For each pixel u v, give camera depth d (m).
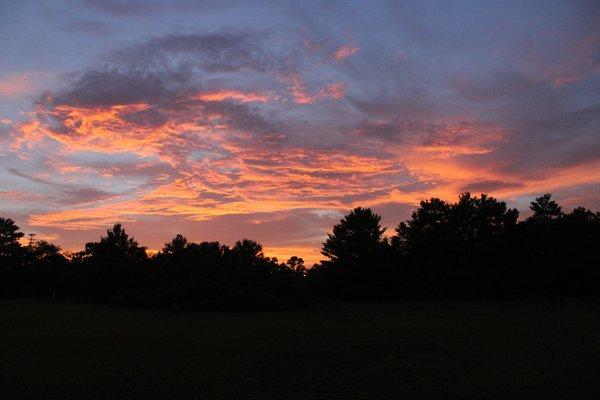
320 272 62.44
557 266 53.81
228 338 18.12
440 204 59.59
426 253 58.12
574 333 18.53
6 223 77.88
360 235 58.84
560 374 11.07
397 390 9.86
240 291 40.31
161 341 17.25
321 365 12.49
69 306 45.19
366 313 33.69
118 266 53.22
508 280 54.16
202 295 41.38
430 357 13.53
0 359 13.45
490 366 12.13
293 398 9.32
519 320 24.64
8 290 74.06
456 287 54.72
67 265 78.44
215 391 9.85
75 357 13.74
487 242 56.44
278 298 43.16
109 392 9.78
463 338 17.38
